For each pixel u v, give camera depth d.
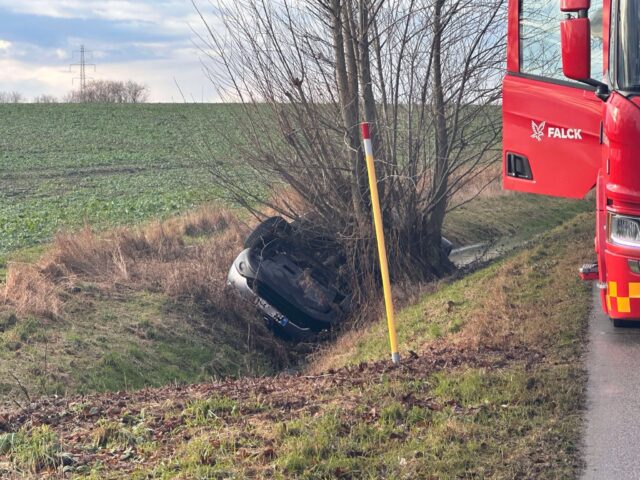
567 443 6.32
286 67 17.23
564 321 10.21
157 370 13.86
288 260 17.22
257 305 16.25
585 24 8.44
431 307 13.57
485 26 17.36
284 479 5.90
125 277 17.20
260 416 7.44
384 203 17.53
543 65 10.39
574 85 10.19
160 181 37.97
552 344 9.41
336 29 17.03
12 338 13.45
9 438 6.97
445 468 5.93
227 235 21.05
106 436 7.07
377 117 17.50
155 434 7.19
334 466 6.05
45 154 48.59
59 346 13.52
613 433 6.52
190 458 6.33
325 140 17.34
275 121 17.42
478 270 16.95
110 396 8.92
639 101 8.39
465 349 9.64
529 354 8.98
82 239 18.75
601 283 9.05
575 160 10.23
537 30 10.41
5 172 41.16
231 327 16.05
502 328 10.45
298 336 16.14
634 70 8.52
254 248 17.03
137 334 14.79
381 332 13.66
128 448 6.81
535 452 6.18
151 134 58.81
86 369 13.01
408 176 17.47
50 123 64.25
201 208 25.02
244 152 17.70
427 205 18.05
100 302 15.84
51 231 24.50
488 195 27.88
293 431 6.86
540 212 27.27
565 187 10.32
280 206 18.44
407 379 8.27
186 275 16.94
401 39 17.44
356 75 17.12
